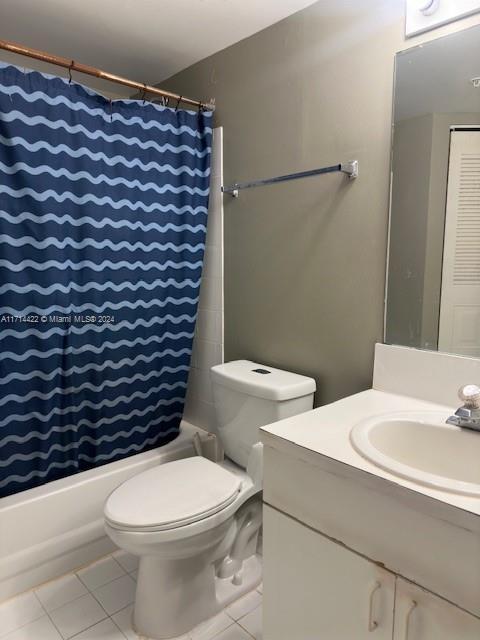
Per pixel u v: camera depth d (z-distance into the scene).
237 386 1.63
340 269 1.52
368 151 1.40
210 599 1.48
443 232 1.26
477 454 1.05
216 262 2.03
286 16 1.60
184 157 1.87
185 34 1.74
